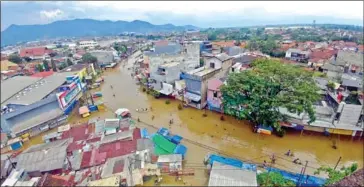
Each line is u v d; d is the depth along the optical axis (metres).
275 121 31.08
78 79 49.88
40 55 101.94
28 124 35.06
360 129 30.38
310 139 32.12
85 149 27.69
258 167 25.91
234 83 33.94
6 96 41.28
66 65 76.19
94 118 39.75
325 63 61.88
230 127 36.06
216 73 45.84
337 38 135.75
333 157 28.56
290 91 31.14
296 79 32.56
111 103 47.38
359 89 42.12
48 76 52.31
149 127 36.59
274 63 36.62
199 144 31.33
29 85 47.03
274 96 31.12
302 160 27.88
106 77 69.19
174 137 31.84
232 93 33.19
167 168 24.75
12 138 33.00
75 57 90.12
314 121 31.02
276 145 30.97
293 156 28.58
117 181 20.98
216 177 20.81
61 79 47.84
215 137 33.25
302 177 22.64
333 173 22.00
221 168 22.22
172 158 25.47
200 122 38.09
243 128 35.59
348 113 30.83
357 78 46.97
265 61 40.94
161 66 49.81
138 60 87.75
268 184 20.67
